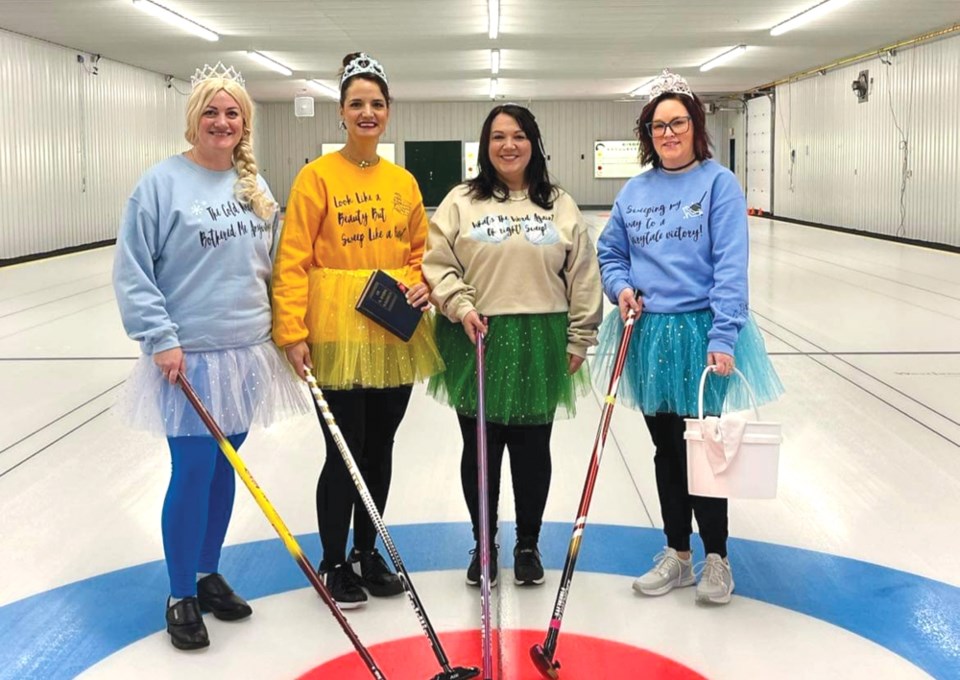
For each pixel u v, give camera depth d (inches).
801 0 467.5
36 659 94.6
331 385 103.6
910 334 274.4
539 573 111.3
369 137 105.3
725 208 105.4
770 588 110.3
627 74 796.6
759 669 91.1
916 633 98.5
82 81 620.4
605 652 94.7
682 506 109.8
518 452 112.7
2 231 510.3
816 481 148.1
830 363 236.5
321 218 105.3
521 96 1003.3
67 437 175.6
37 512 137.1
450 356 112.5
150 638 99.0
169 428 96.0
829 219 761.6
